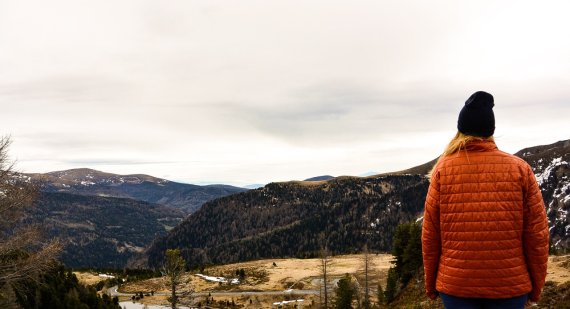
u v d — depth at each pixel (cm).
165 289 11050
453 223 374
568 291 1555
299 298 8638
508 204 359
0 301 2122
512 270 356
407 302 3825
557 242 17000
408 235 5028
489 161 372
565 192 19525
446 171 388
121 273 14900
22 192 1758
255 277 11644
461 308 372
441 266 388
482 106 378
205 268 14600
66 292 4025
